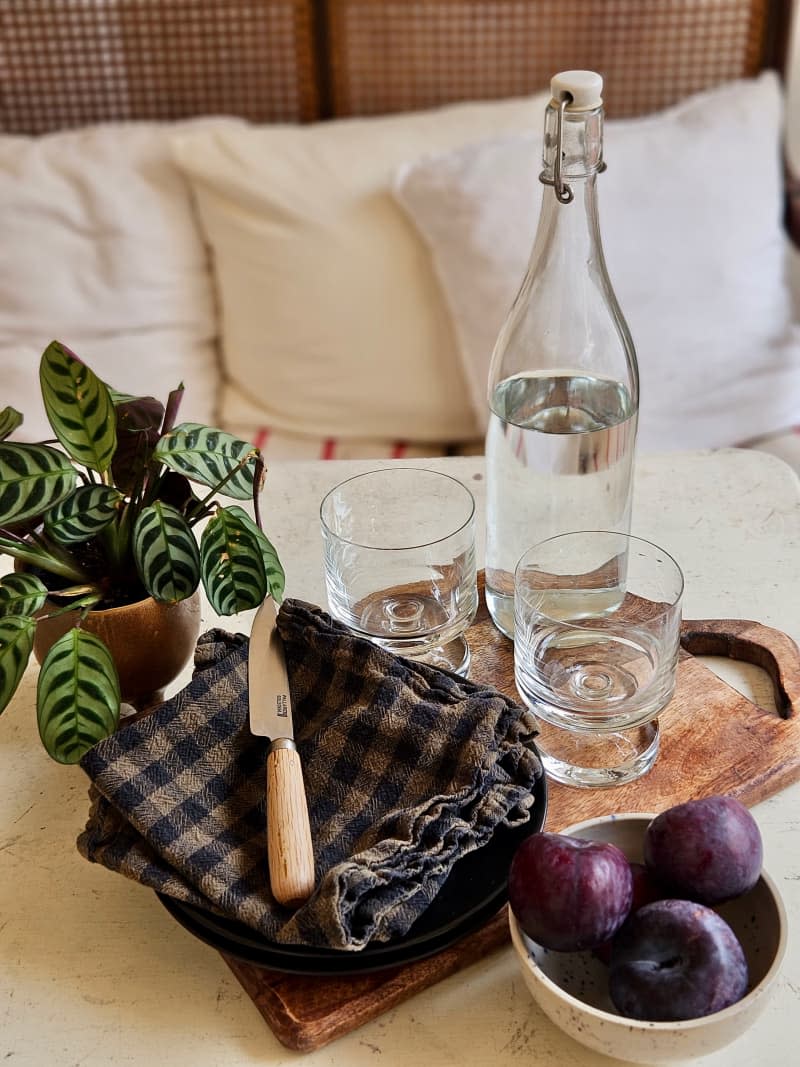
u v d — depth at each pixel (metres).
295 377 1.45
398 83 1.62
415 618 0.69
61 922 0.59
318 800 0.60
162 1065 0.52
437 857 0.54
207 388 1.51
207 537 0.64
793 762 0.65
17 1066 0.52
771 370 1.38
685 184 1.38
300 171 1.42
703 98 1.48
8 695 0.59
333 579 0.67
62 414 0.61
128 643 0.65
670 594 0.64
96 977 0.56
